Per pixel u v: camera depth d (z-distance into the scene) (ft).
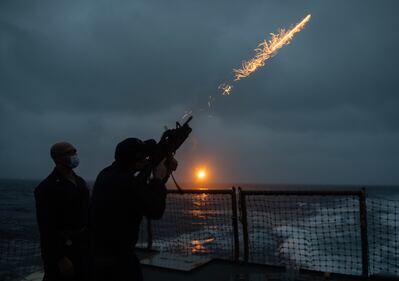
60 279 10.89
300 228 55.83
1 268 34.65
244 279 15.19
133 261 8.80
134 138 9.29
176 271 16.47
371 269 31.35
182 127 9.21
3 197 251.80
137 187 8.43
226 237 28.27
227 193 18.25
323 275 15.71
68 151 11.91
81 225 11.80
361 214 15.37
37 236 61.98
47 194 11.23
